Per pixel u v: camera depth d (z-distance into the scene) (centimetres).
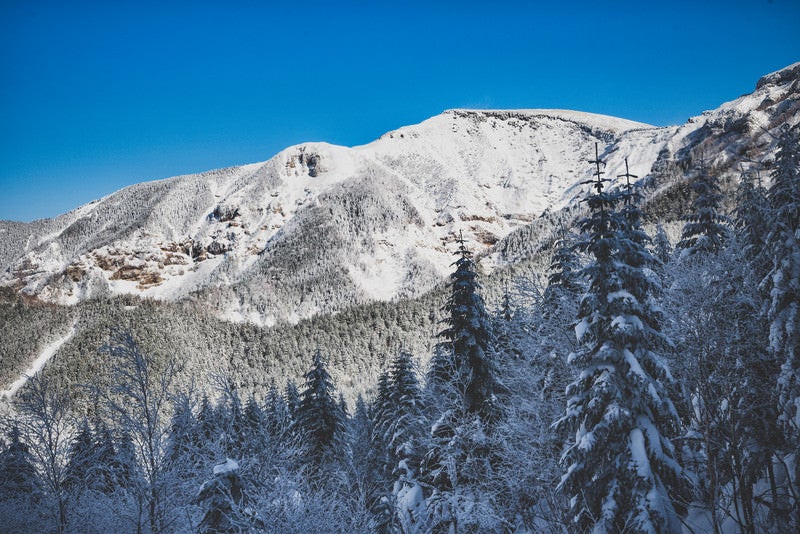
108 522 1620
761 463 1387
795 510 1323
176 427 1580
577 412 1294
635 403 1233
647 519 1112
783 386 1359
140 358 1519
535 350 1969
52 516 1744
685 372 1496
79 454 1750
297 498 1490
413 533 1703
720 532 1344
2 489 1783
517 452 1697
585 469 1262
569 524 1397
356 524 1531
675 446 1455
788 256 1438
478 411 1922
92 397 1492
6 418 1673
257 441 1641
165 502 1504
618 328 1227
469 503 1614
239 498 1352
